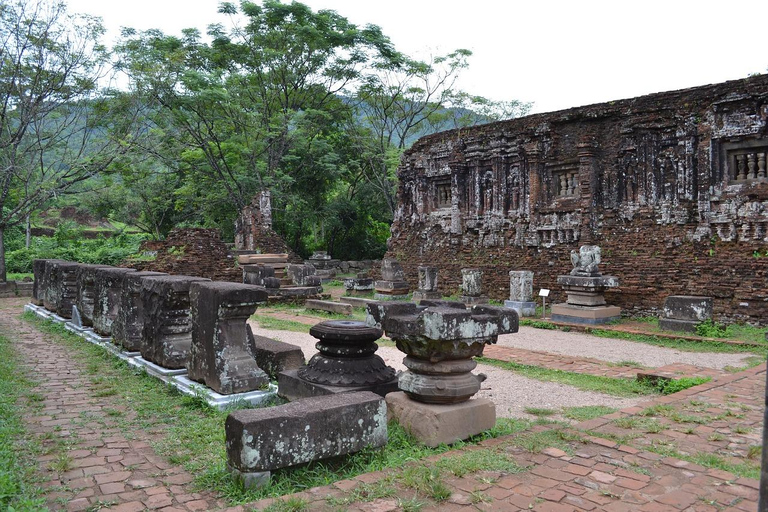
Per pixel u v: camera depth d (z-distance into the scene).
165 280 8.97
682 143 16.75
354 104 40.47
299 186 38.72
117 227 51.19
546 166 20.53
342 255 41.59
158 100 29.45
